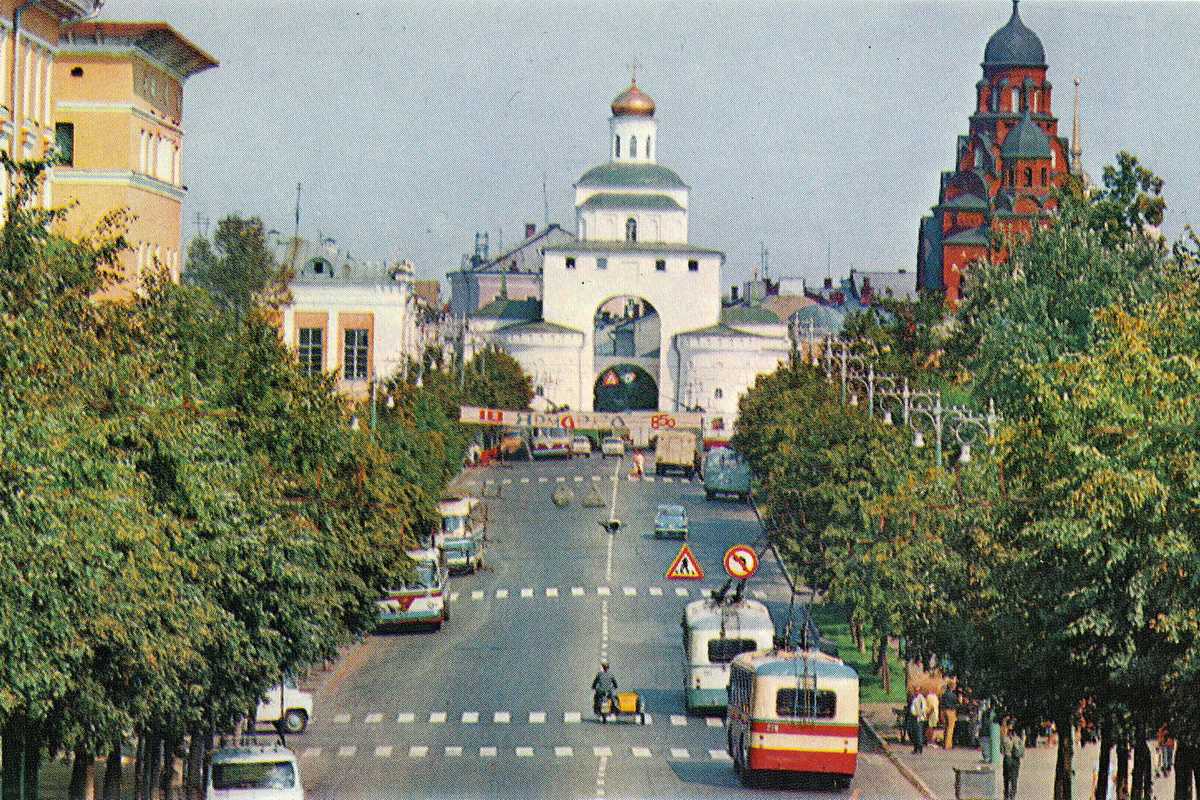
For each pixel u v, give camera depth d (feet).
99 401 156.46
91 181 366.84
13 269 146.61
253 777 174.29
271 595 187.01
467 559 403.54
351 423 251.39
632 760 230.27
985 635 180.04
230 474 176.04
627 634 335.47
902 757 235.61
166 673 157.79
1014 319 395.96
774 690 205.46
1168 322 161.48
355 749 236.84
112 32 364.79
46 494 129.70
